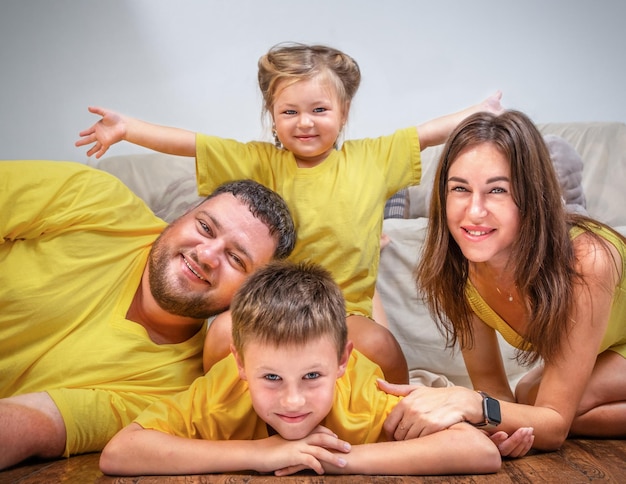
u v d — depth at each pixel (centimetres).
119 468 128
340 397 138
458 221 148
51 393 144
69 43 317
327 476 126
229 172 197
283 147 202
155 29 315
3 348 154
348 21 309
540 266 144
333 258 187
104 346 158
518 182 144
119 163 294
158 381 160
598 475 127
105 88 317
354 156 197
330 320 128
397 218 257
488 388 179
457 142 149
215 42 313
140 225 179
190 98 315
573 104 307
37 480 127
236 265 164
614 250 152
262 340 125
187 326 172
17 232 163
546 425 142
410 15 308
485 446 129
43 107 319
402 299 228
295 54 190
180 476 127
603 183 274
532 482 123
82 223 170
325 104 187
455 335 172
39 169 168
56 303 158
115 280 169
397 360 171
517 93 308
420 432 133
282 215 172
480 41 307
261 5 311
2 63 317
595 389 157
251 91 312
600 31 304
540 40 305
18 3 316
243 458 126
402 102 310
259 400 127
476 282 165
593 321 145
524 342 163
